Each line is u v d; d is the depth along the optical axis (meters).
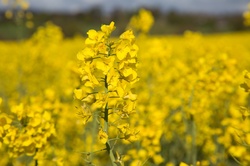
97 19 34.62
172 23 43.62
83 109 2.50
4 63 11.86
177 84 5.77
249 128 4.26
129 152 4.12
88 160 2.66
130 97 2.46
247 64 11.18
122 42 2.41
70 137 5.23
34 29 19.12
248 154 3.71
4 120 3.01
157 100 6.14
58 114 4.72
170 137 5.50
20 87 8.76
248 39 20.47
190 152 5.19
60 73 10.12
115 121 2.52
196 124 4.94
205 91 4.78
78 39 18.78
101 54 2.42
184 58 9.47
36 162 3.27
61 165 3.33
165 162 5.46
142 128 4.06
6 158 4.45
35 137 3.12
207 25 45.28
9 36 25.92
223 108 5.27
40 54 10.57
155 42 7.65
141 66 7.37
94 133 4.59
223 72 4.64
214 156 4.80
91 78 2.39
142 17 9.89
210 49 9.10
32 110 3.21
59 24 32.97
